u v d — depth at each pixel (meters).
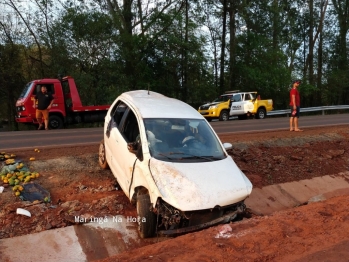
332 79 40.88
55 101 16.98
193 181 5.57
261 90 33.03
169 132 6.39
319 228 5.30
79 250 5.61
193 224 5.44
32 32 24.38
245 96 25.31
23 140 11.57
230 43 32.81
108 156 7.77
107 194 7.33
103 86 23.48
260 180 9.74
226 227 5.18
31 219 6.11
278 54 34.06
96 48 23.64
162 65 27.58
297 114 14.83
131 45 25.19
